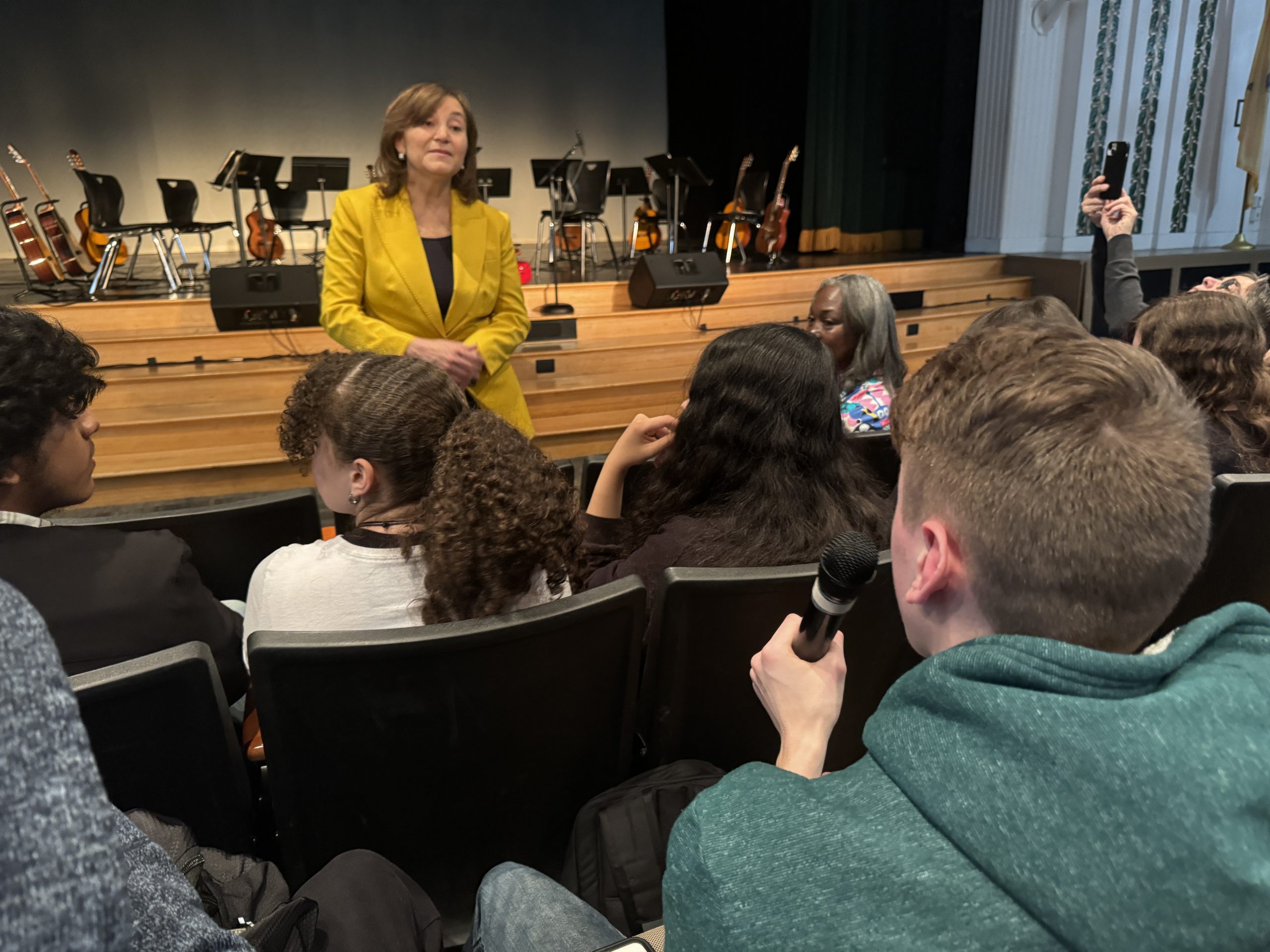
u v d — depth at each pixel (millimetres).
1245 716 403
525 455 1144
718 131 9219
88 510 4137
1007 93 6602
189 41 7664
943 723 450
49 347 1117
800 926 422
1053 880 382
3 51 7227
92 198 5602
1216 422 1703
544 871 1292
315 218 8375
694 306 5531
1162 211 6906
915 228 7914
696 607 1159
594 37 8906
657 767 1339
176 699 983
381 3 8102
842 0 7441
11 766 297
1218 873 360
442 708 1071
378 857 972
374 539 1171
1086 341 521
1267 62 6527
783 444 1294
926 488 528
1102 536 461
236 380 4469
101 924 297
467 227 2799
